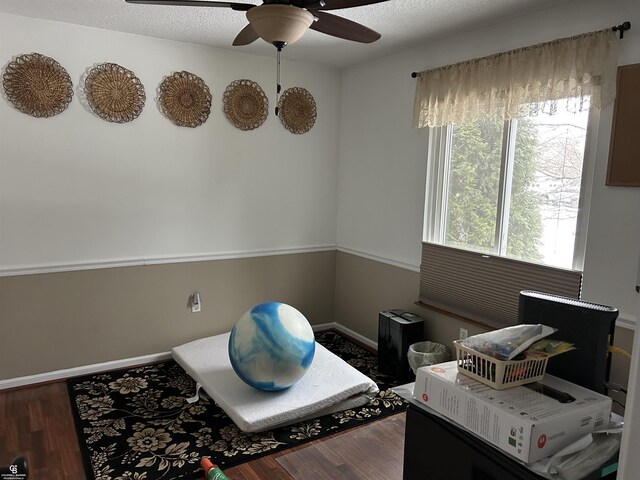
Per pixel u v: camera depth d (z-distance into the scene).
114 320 3.46
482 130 3.09
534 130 2.77
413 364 3.27
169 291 3.65
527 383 1.22
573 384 1.22
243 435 2.64
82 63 3.13
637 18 2.22
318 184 4.29
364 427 2.74
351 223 4.28
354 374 3.11
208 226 3.76
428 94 3.31
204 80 3.58
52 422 2.74
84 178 3.23
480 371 1.22
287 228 4.17
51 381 3.26
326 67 4.16
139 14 2.85
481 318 3.11
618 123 2.28
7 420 2.75
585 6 2.43
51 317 3.23
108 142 3.28
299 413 2.71
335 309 4.52
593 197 2.42
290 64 3.97
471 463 1.15
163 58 3.40
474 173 3.17
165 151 3.50
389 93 3.74
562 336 1.26
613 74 2.30
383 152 3.85
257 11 1.69
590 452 1.04
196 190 3.66
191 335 3.80
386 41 3.31
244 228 3.94
